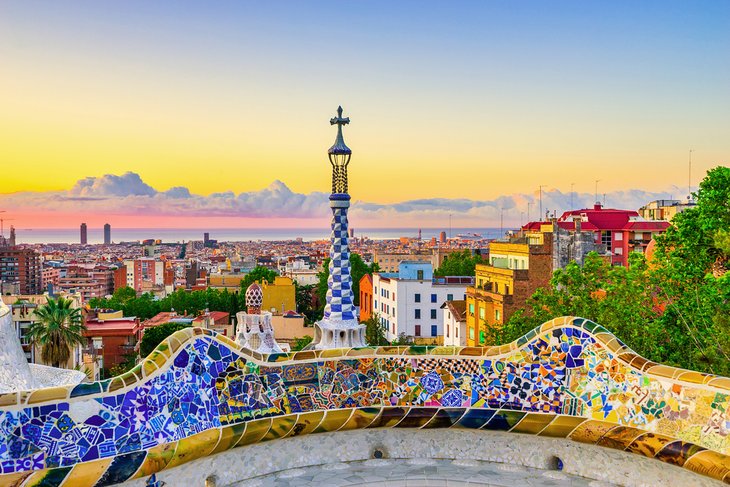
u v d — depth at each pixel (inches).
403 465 347.6
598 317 986.1
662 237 853.2
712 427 302.0
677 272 807.7
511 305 2041.1
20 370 497.0
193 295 5393.7
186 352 318.0
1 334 484.1
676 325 817.5
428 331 3191.4
